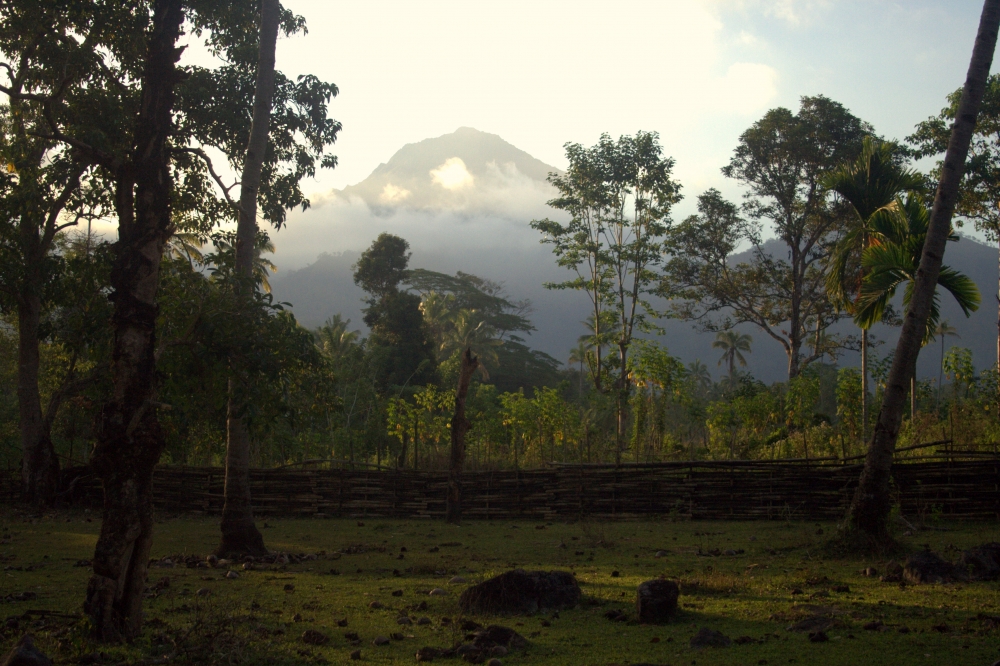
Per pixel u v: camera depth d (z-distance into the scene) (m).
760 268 35.12
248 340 6.29
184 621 5.82
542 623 5.82
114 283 5.59
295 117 15.27
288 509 15.13
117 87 15.34
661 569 8.34
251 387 6.44
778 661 4.60
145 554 5.43
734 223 35.28
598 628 5.64
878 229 13.51
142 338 5.54
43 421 17.30
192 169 14.95
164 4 5.93
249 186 10.43
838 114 32.91
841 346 36.91
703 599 6.64
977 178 23.09
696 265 35.59
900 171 14.34
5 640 5.11
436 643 5.24
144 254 5.62
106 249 10.09
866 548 8.68
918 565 7.14
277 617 6.03
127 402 5.41
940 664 4.43
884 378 19.30
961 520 11.20
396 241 58.47
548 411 19.02
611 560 9.10
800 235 34.00
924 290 9.05
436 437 20.70
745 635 5.30
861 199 14.24
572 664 4.63
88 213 16.58
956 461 11.48
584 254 30.06
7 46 15.10
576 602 6.37
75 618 5.62
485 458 21.52
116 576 5.25
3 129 16.02
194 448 16.23
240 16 15.22
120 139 14.91
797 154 32.97
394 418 20.28
